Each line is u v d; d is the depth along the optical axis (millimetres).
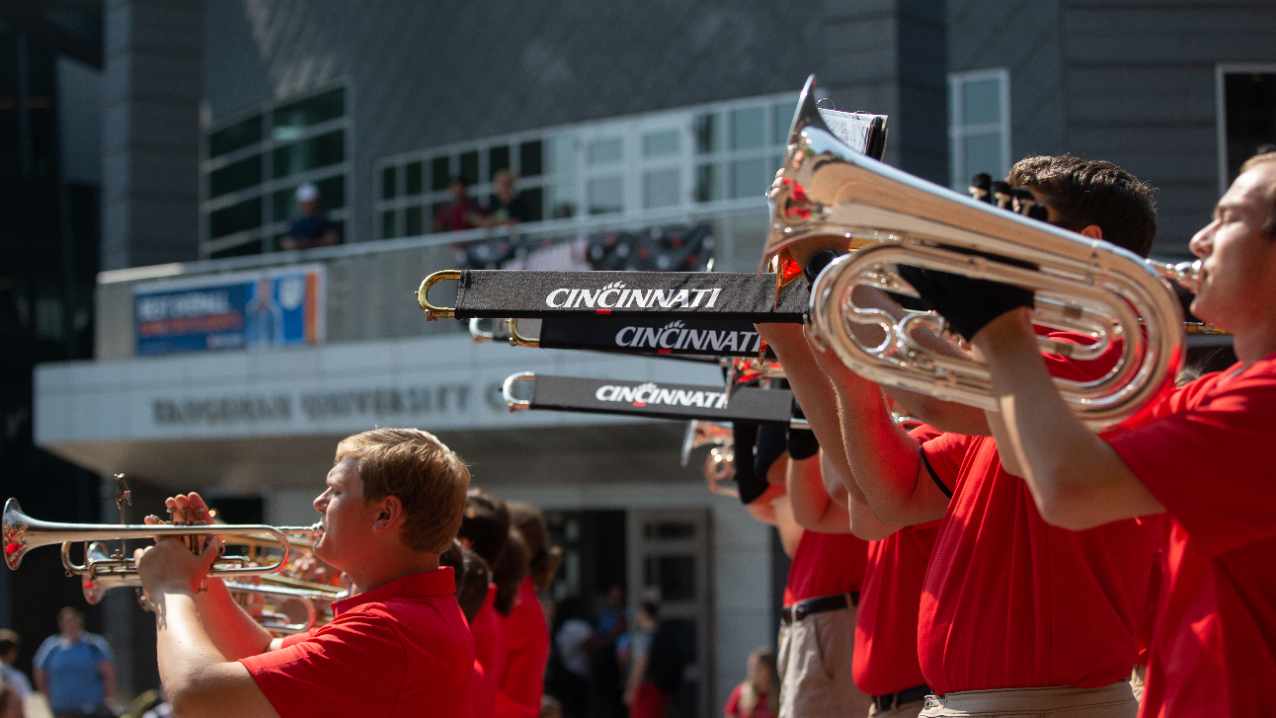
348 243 16594
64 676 11148
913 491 2295
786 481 3361
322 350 13273
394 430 2328
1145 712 1629
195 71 18125
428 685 2152
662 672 10984
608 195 14484
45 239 24234
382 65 16453
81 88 25344
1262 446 1398
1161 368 1478
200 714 2010
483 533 3551
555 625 12375
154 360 14398
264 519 15469
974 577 2117
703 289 2012
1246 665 1489
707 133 13891
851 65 12062
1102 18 12500
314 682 2051
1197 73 12430
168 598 2236
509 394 3174
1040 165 2018
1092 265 1465
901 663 2895
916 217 1484
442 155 15828
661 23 14266
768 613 12383
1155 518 2053
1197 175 12344
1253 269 1482
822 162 1494
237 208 18078
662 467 12570
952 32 12984
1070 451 1419
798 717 3650
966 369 1541
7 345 23281
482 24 15578
